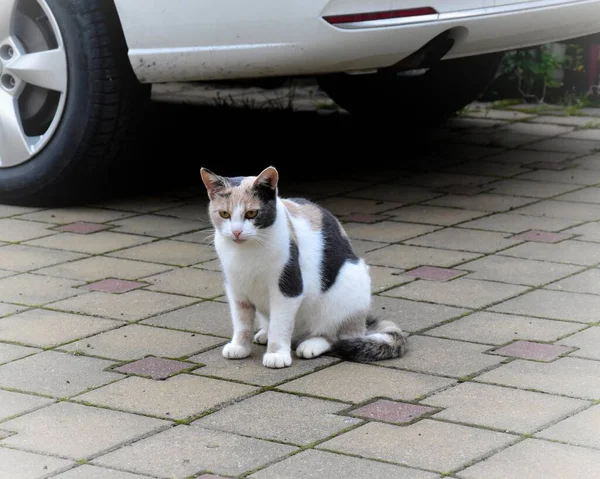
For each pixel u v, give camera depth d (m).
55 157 8.04
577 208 8.10
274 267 5.23
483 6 7.41
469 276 6.66
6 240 7.52
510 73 11.98
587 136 10.48
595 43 11.16
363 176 9.18
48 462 4.29
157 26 7.40
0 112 8.23
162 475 4.17
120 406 4.84
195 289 6.50
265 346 5.67
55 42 8.09
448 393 4.95
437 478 4.12
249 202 5.08
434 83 10.43
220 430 4.58
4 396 4.96
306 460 4.28
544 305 6.13
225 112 11.43
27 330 5.82
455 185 8.83
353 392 4.98
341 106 10.95
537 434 4.50
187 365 5.34
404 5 7.14
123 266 6.94
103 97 7.81
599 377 5.10
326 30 7.07
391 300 6.27
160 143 10.02
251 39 7.22
